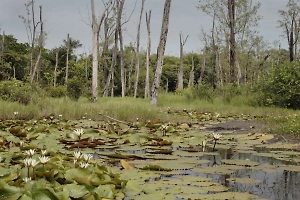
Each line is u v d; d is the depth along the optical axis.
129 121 10.56
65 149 5.98
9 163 4.26
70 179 3.37
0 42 43.12
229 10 24.27
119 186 3.51
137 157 5.30
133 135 7.19
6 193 2.81
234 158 5.48
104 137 7.42
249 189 3.64
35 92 16.70
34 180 3.31
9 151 5.19
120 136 7.57
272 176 4.25
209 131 9.26
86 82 24.19
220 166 4.77
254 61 38.38
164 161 5.05
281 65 18.42
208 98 21.14
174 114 13.62
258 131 8.81
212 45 40.75
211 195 3.36
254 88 19.70
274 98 17.42
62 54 48.22
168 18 18.06
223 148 6.51
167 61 62.88
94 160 4.75
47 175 3.43
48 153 4.83
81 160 4.34
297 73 17.30
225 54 36.28
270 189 3.63
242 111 16.28
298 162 5.15
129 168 4.52
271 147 6.61
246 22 28.03
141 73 49.25
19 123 8.95
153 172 4.31
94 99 19.53
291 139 7.43
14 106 11.47
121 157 5.27
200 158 5.46
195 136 7.96
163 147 6.49
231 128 9.98
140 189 3.49
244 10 27.77
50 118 10.77
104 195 3.17
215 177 4.18
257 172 4.47
